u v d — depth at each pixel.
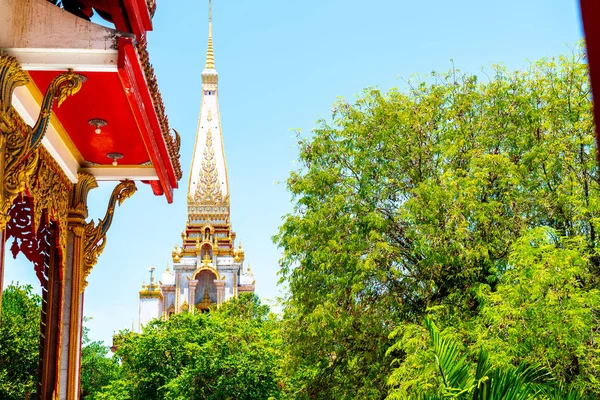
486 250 21.11
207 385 39.41
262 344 40.31
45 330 14.46
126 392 43.34
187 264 78.81
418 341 17.58
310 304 24.88
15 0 10.07
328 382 25.19
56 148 13.80
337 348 24.66
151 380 42.66
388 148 25.44
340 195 24.66
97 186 16.16
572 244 17.64
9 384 19.36
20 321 19.98
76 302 15.31
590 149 22.03
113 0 10.23
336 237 24.17
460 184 21.75
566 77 23.27
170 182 15.79
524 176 22.89
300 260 25.53
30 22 10.05
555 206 21.94
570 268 15.84
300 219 25.36
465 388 11.53
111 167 15.80
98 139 14.23
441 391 12.38
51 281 14.62
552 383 14.31
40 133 10.47
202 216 81.19
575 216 21.33
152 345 43.31
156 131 12.62
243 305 58.91
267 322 46.94
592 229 21.59
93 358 57.84
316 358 24.94
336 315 23.47
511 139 24.02
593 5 1.86
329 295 23.83
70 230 15.46
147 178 15.93
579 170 22.27
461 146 23.80
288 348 25.72
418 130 25.19
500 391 11.54
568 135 23.06
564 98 23.20
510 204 22.20
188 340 43.47
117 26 10.84
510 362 15.97
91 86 11.42
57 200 14.52
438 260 21.58
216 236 80.88
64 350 15.01
